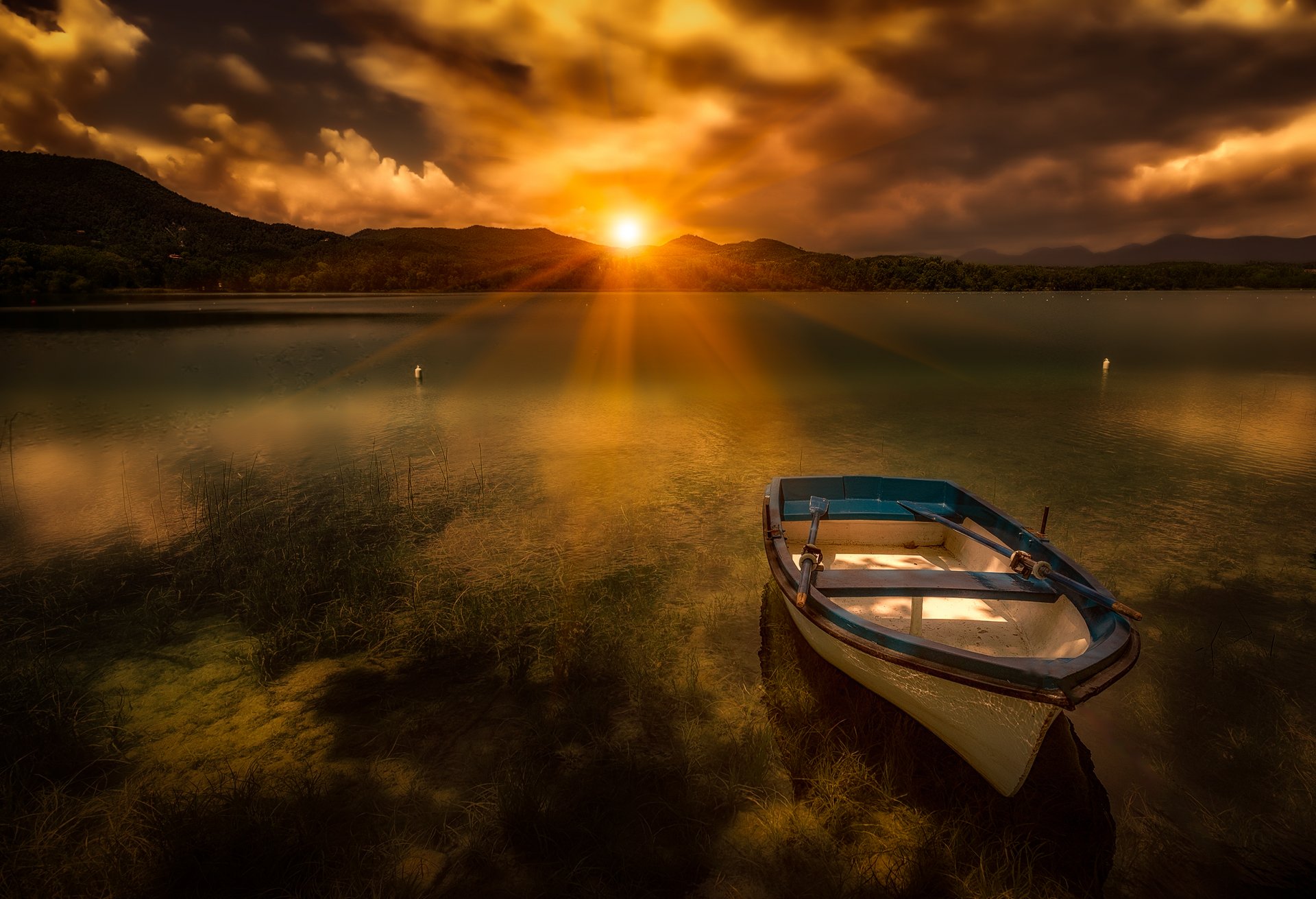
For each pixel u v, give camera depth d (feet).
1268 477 39.78
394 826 15.21
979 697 14.46
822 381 77.77
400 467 42.88
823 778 16.38
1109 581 26.73
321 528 32.48
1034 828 15.24
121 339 119.24
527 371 85.66
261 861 14.20
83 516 34.12
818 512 24.53
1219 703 19.31
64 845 14.66
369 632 23.03
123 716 18.99
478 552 29.94
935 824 15.34
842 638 16.42
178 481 39.81
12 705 19.25
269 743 17.97
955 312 225.15
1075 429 52.65
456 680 20.72
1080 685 13.69
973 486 38.60
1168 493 37.04
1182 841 14.85
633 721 18.85
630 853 14.56
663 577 27.68
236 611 24.99
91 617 24.48
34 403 62.54
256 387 72.18
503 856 14.48
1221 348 108.68
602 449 47.29
